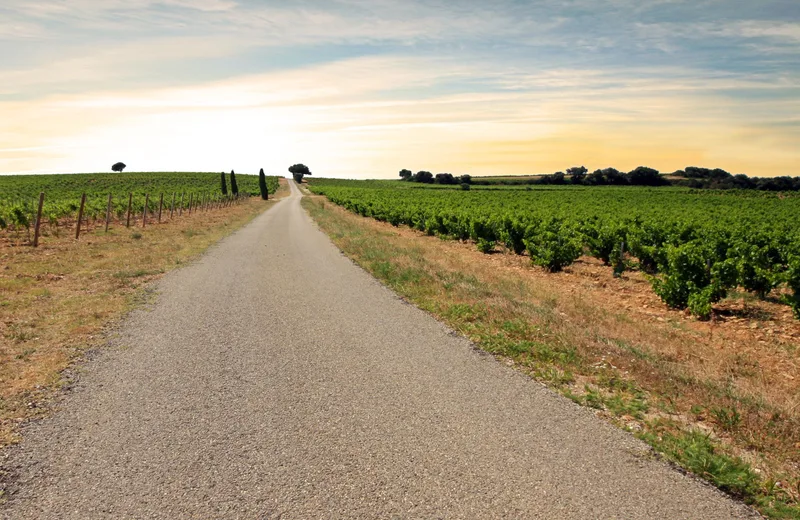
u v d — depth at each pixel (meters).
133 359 5.73
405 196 54.81
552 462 3.61
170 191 70.56
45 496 3.20
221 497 3.19
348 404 4.57
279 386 4.98
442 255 14.55
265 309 8.07
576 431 4.08
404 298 8.93
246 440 3.91
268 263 12.86
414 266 11.81
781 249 13.43
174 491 3.26
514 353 5.95
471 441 3.90
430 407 4.52
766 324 8.57
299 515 3.01
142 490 3.27
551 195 64.25
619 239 14.39
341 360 5.73
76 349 6.08
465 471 3.48
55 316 7.52
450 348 6.19
